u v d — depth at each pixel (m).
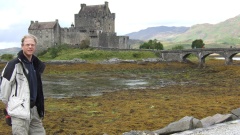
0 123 21.36
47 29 120.06
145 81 54.66
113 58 96.12
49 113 24.81
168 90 40.75
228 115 15.15
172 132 13.61
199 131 12.96
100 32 123.12
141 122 20.61
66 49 111.88
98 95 37.56
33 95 8.13
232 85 44.22
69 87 46.28
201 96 33.31
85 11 132.38
